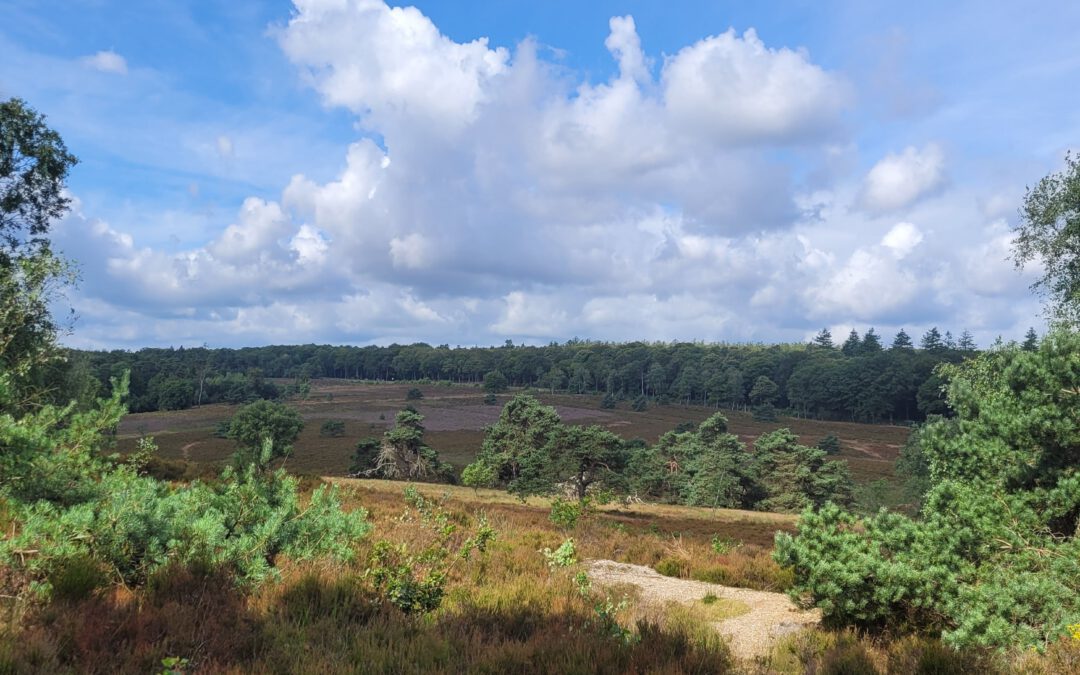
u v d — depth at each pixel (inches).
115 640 205.2
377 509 722.8
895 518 367.6
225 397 6136.8
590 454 2146.9
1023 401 395.9
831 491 2571.4
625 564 585.6
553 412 2829.7
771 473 2751.0
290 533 328.5
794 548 348.2
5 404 285.9
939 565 329.7
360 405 6102.4
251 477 343.3
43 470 276.8
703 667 246.2
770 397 6904.5
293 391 6953.7
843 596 319.6
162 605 235.0
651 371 7844.5
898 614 322.7
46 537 254.5
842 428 5659.5
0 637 183.6
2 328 348.2
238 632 223.1
